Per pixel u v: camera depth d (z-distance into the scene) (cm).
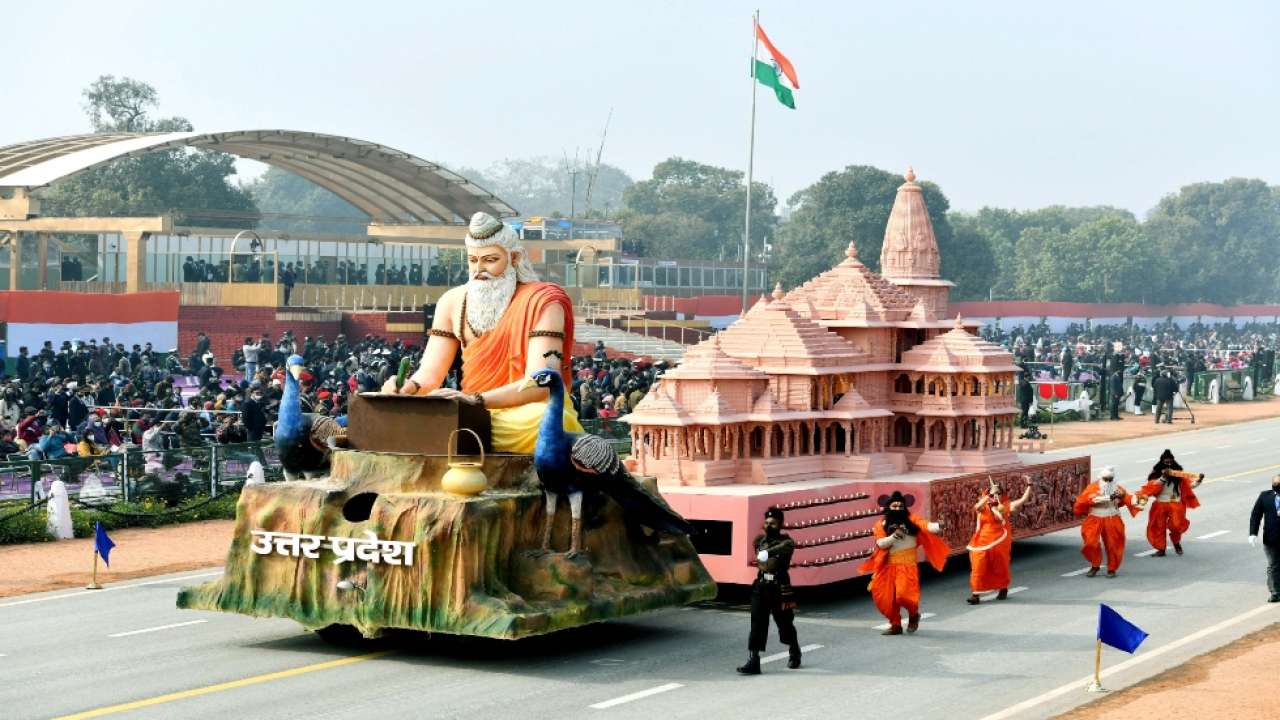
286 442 1772
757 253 16138
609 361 4706
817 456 2244
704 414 2089
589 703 1508
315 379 4262
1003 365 2417
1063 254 14088
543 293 1839
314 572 1686
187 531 2767
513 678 1620
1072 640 1853
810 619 1997
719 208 16288
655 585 1794
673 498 1988
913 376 2408
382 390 1845
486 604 1596
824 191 11681
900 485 2144
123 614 1997
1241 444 4706
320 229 19662
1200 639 1852
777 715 1470
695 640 1842
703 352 2152
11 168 6462
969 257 11894
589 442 1672
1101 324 12588
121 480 2858
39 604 2073
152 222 6125
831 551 2041
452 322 1883
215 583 1734
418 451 1689
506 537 1655
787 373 2203
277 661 1697
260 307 6188
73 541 2634
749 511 1942
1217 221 16738
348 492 1689
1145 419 5769
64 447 3027
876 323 2377
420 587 1619
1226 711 1473
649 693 1555
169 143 6256
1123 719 1445
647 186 16500
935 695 1561
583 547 1728
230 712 1460
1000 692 1574
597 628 1916
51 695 1528
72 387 3447
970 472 2342
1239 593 2195
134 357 4675
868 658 1747
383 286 6981
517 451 1738
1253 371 7006
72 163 6097
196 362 4997
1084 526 2367
